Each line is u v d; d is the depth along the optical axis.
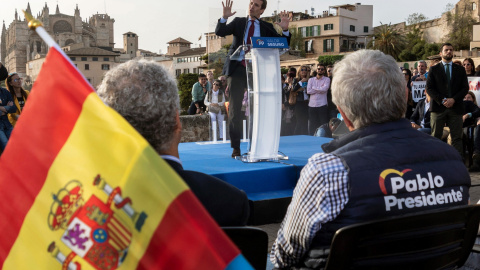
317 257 1.87
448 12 75.75
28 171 1.09
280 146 7.83
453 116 8.24
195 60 106.19
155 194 0.98
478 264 2.39
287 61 68.44
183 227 0.98
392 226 1.70
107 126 1.04
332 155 1.83
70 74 1.10
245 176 5.47
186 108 39.75
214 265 0.98
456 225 1.89
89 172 1.03
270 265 3.70
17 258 1.08
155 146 1.67
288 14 6.21
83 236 1.02
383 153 1.85
